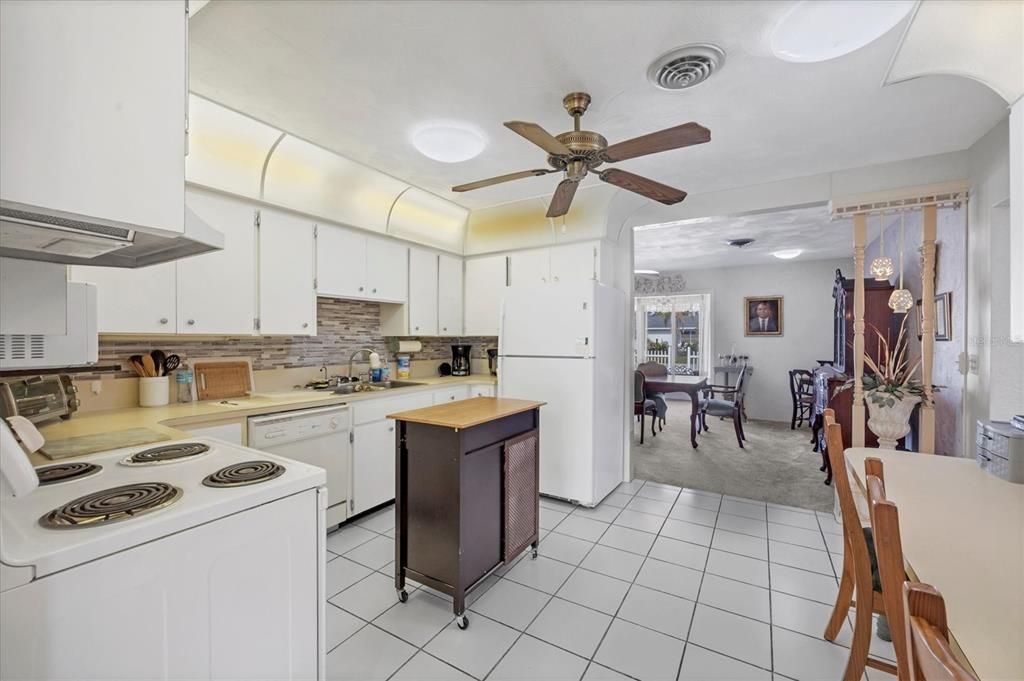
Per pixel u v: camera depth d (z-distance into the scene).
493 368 4.54
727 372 7.20
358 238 3.39
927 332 2.90
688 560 2.54
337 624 1.98
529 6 1.56
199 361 2.77
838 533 2.89
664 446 5.21
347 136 2.60
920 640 0.59
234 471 1.29
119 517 0.96
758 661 1.76
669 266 7.39
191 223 1.02
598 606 2.11
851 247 5.83
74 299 1.61
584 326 3.23
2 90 0.70
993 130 2.51
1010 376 2.49
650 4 1.55
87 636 0.86
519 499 2.41
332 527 2.85
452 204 3.95
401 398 3.34
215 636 1.05
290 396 2.90
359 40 1.74
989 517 1.33
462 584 1.99
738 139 2.63
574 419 3.27
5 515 0.99
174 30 0.90
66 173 0.77
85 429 1.88
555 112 2.30
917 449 3.69
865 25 1.59
